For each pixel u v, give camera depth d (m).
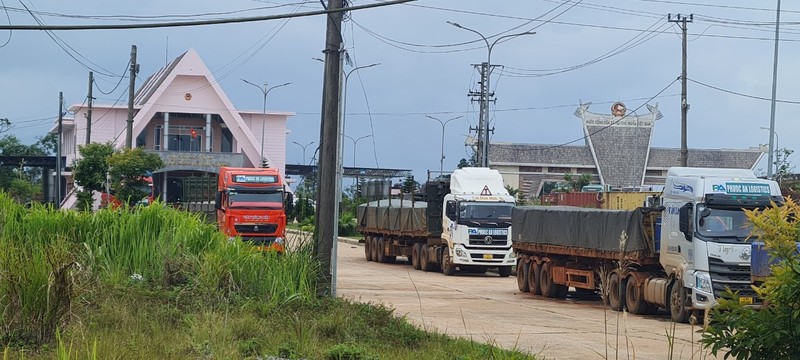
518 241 30.80
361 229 48.47
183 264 18.80
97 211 20.86
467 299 26.83
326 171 21.55
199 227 20.84
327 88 21.70
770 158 36.91
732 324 7.59
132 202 50.44
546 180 99.19
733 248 21.00
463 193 37.53
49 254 12.98
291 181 87.88
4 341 11.98
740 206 21.41
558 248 28.03
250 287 18.70
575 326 20.39
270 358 12.70
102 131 79.94
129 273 19.16
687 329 20.67
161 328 14.40
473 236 36.78
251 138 77.19
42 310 12.34
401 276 35.81
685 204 21.66
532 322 20.98
